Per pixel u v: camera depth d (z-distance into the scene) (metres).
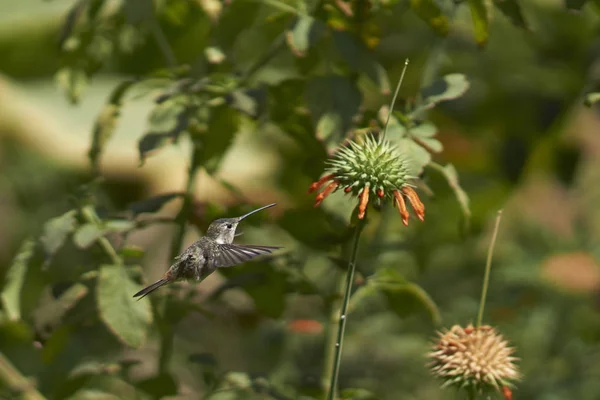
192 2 9.55
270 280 8.67
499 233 14.84
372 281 8.35
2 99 14.52
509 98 14.22
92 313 8.40
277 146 14.04
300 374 10.76
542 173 15.01
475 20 8.15
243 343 13.37
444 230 12.27
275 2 8.30
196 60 10.13
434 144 7.58
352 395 8.38
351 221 6.76
